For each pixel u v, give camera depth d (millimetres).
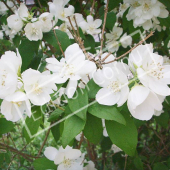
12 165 518
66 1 304
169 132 520
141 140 590
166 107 335
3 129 237
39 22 256
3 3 392
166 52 446
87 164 317
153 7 310
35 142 647
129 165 425
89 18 327
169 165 356
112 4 321
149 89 177
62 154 260
